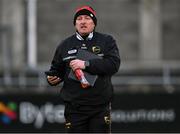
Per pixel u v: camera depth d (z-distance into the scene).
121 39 60.53
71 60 15.31
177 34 61.59
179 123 32.28
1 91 33.22
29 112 32.28
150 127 32.31
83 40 15.43
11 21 57.66
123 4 60.72
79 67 14.98
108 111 15.52
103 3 60.56
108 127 15.52
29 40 45.00
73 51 15.40
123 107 32.28
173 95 32.31
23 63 54.09
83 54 15.23
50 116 32.22
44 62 57.44
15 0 58.50
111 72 15.19
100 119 15.34
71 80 15.35
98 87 15.20
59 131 32.19
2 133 32.25
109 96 15.38
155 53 60.38
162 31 61.12
